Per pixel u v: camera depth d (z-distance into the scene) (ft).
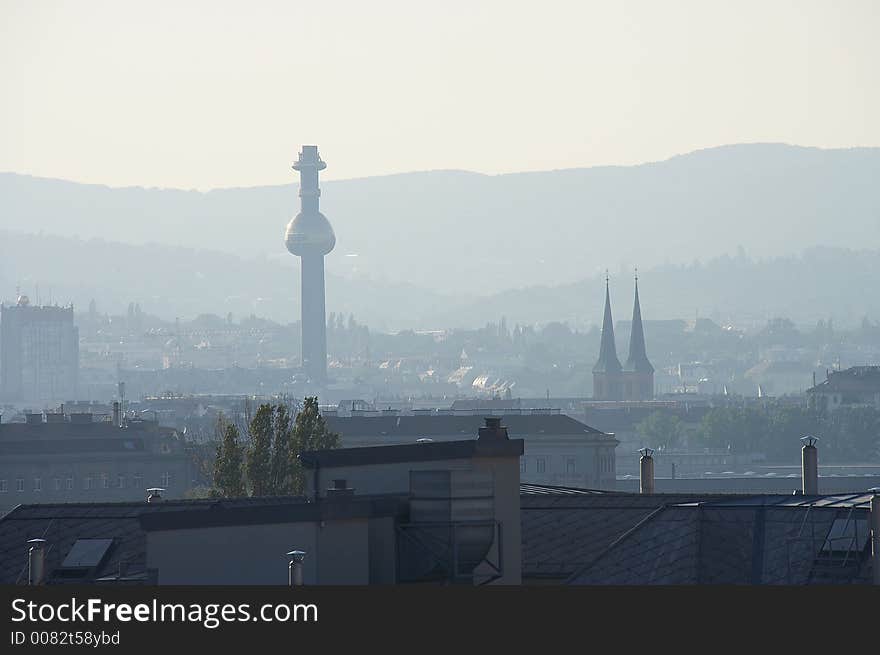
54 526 627.46
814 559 529.86
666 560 547.49
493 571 470.39
